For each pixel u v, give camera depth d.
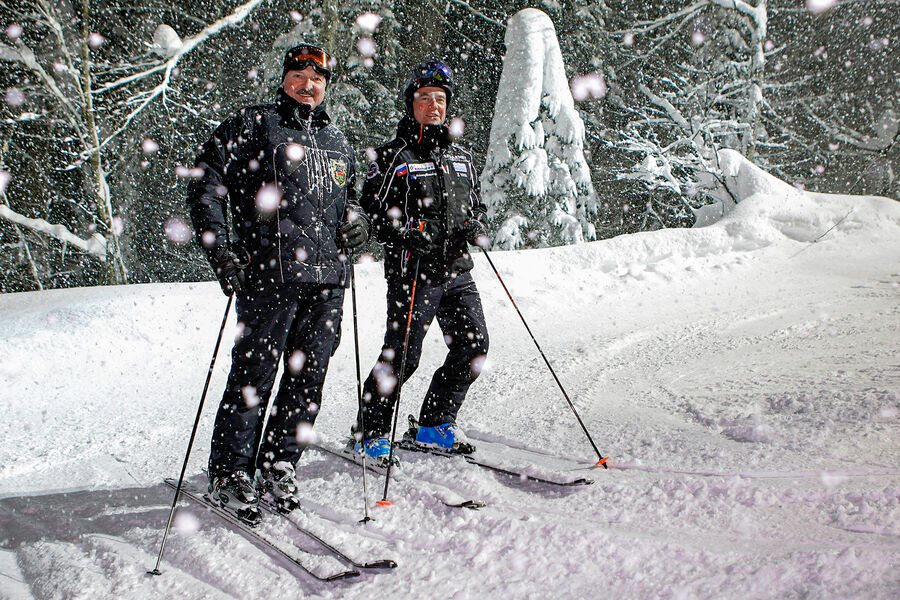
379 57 17.45
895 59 20.31
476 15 18.52
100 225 13.88
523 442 3.28
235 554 2.29
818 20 20.14
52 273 15.45
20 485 3.44
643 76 18.80
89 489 3.26
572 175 14.73
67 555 2.43
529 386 4.62
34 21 12.86
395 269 3.15
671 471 2.56
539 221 14.54
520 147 14.16
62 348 6.04
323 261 2.74
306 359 2.80
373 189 3.15
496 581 1.90
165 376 5.92
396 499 2.63
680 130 17.58
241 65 16.70
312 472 3.14
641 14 19.50
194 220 2.63
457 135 3.24
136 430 4.41
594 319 7.45
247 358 2.70
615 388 4.25
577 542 2.03
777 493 2.19
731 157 12.34
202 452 3.85
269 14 16.39
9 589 2.24
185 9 16.03
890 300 6.44
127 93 14.52
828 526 1.94
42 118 13.18
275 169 2.68
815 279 8.38
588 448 3.04
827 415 2.88
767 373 3.95
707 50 18.23
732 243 9.95
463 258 3.18
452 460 3.03
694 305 7.61
